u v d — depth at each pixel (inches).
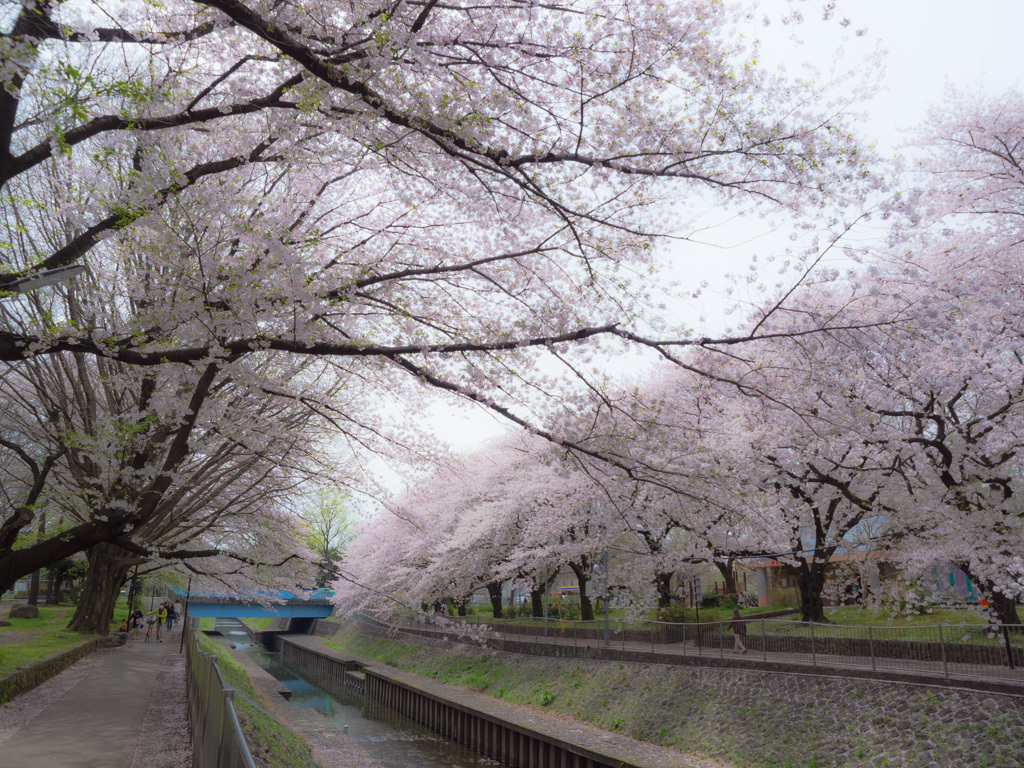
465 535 1000.9
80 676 642.2
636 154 271.3
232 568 813.2
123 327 311.6
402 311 336.5
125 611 1763.0
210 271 279.0
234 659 1230.9
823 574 761.6
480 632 474.9
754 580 1541.6
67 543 331.3
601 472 346.6
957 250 547.2
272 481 693.9
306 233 319.6
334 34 263.1
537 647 978.7
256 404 511.2
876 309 340.2
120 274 396.2
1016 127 538.9
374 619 1627.7
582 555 1019.9
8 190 398.0
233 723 167.9
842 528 701.3
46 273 237.5
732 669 668.1
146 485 364.8
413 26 251.6
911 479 592.7
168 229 269.9
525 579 1127.0
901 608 770.8
